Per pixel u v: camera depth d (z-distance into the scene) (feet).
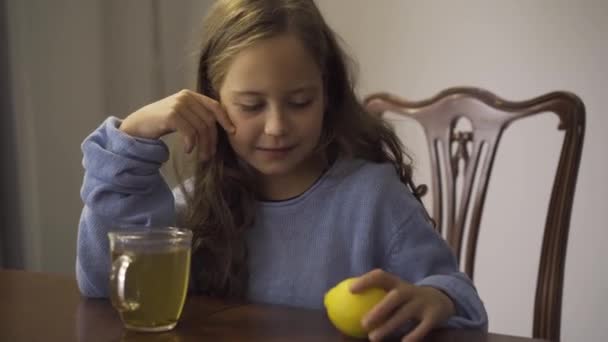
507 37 6.03
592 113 5.68
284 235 3.45
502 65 6.07
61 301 2.88
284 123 3.00
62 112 6.03
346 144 3.54
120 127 3.23
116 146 3.15
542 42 5.87
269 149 3.07
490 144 4.51
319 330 2.39
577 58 5.72
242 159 3.51
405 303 2.33
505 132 6.13
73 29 6.11
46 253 5.96
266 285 3.41
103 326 2.46
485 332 2.42
